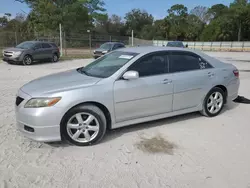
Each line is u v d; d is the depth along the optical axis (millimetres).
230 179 3129
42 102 3648
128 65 4266
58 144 4023
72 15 44312
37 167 3361
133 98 4227
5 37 28250
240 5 59969
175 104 4758
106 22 68000
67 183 3021
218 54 32000
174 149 3895
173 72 4715
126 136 4348
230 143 4109
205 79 5047
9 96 7012
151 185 2998
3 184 2982
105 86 3990
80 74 4586
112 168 3352
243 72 12812
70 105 3729
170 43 22094
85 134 3939
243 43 46000
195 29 70562
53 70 13047
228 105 6254
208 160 3574
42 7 42375
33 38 29469
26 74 11453
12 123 4902
